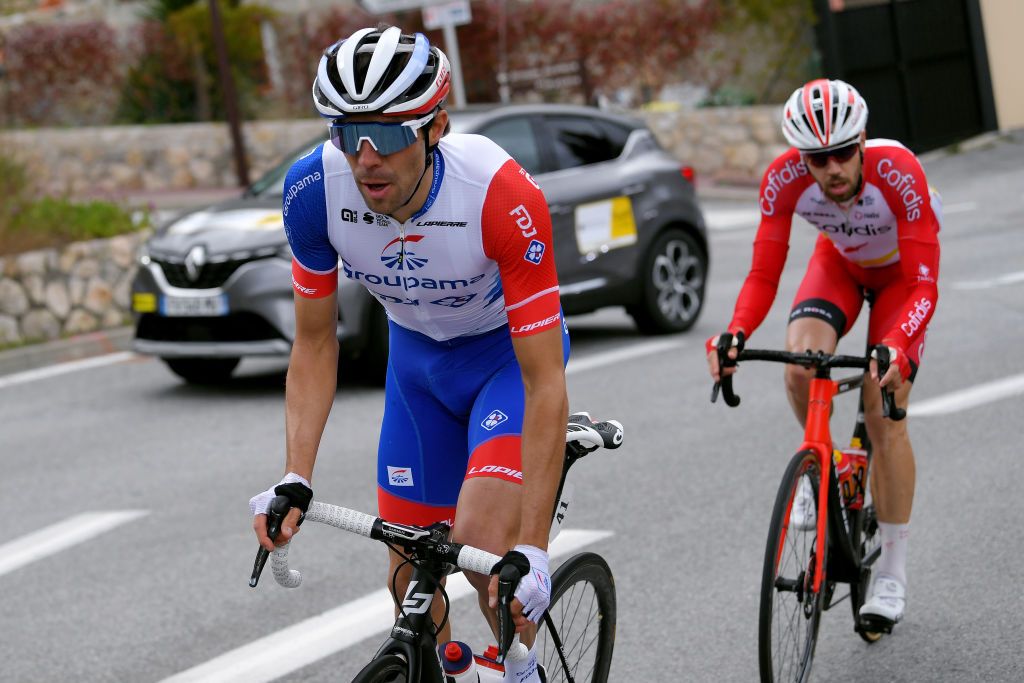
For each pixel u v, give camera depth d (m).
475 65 23.58
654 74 23.27
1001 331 9.50
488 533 3.16
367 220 3.16
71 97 23.77
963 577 5.06
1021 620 4.62
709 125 22.48
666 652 4.58
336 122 2.83
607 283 10.26
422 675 3.02
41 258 11.98
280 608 5.29
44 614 5.43
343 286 8.85
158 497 7.05
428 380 3.54
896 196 4.41
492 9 23.33
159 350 9.31
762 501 6.19
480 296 3.34
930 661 4.37
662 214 10.65
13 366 11.20
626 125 10.90
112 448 8.23
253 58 23.61
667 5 22.72
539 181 9.93
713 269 14.26
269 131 22.95
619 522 6.03
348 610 5.20
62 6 25.97
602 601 3.79
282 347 8.89
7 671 4.86
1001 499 5.90
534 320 3.11
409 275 3.25
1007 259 12.73
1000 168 20.86
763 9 22.12
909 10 22.91
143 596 5.55
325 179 3.15
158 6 24.03
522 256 3.11
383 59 2.76
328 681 4.55
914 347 4.37
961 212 16.61
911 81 22.94
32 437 8.71
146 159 23.03
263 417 8.77
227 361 10.09
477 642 4.76
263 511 2.81
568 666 3.55
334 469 7.24
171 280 9.20
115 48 23.72
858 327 10.34
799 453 4.05
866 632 4.54
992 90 24.03
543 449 3.02
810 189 4.54
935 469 6.42
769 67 22.56
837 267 4.89
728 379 4.31
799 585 4.05
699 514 6.06
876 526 4.72
